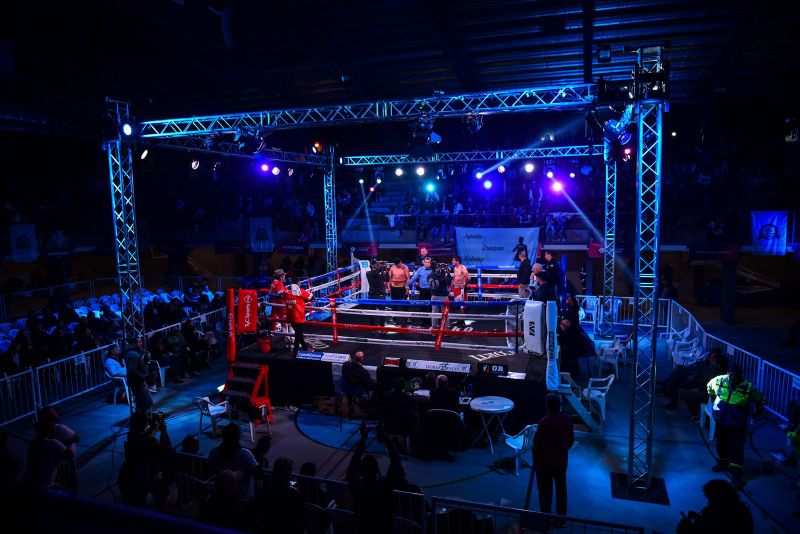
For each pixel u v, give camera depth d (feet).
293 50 37.17
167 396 39.91
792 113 55.83
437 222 85.25
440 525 19.22
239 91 48.62
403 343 39.78
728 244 65.00
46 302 69.00
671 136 73.26
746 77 44.19
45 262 77.25
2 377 38.29
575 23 32.42
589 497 25.73
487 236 66.18
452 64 41.55
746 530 15.56
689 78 44.50
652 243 26.53
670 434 32.45
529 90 34.81
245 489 20.54
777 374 34.68
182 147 48.24
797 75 43.60
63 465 24.12
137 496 22.07
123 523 6.76
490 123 83.46
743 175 75.31
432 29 33.40
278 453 30.68
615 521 23.77
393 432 30.50
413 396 32.63
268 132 41.75
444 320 38.06
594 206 77.56
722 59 39.01
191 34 33.96
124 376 38.17
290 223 90.84
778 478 27.02
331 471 28.45
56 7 29.81
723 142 75.10
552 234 76.79
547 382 31.91
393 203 95.25
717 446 27.78
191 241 94.99
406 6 29.58
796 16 30.37
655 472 27.99
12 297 66.54
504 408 28.89
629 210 76.07
